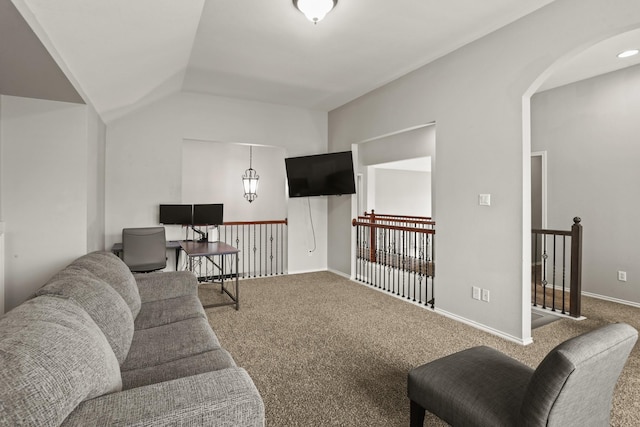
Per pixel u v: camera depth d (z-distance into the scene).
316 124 5.82
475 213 3.25
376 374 2.37
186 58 3.56
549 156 4.87
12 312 1.15
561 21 2.57
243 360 2.57
